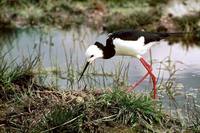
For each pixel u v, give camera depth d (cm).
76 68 1491
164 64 1546
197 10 2116
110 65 1516
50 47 1725
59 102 1103
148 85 1351
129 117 1073
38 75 1340
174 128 1077
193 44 1817
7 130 1035
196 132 1059
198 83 1373
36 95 1141
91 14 2142
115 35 1252
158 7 2147
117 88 1144
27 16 2123
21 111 1090
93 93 1171
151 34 1253
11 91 1155
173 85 1353
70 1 2244
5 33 1978
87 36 1902
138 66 1516
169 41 1855
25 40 1844
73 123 1031
